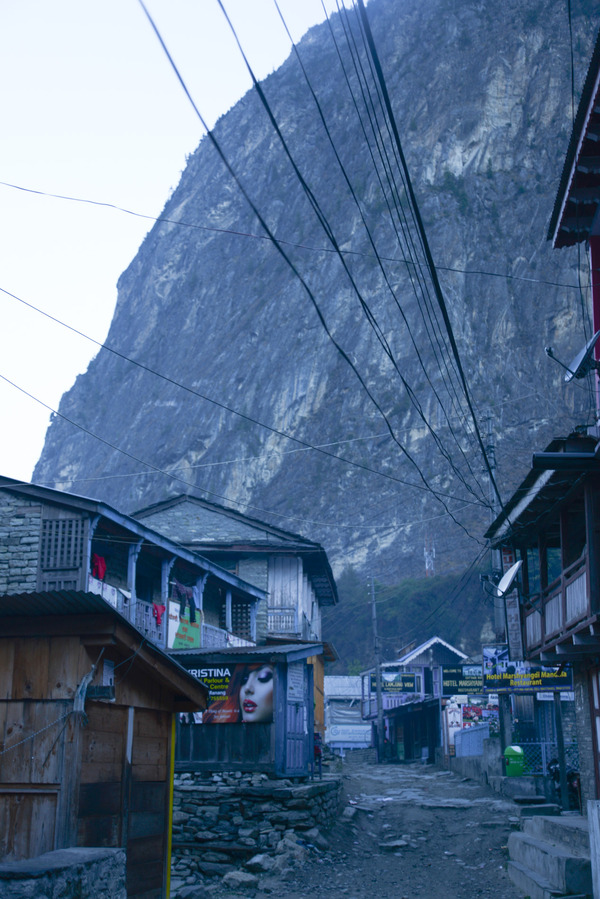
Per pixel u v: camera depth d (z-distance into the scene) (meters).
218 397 192.12
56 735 7.75
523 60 173.88
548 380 131.25
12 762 7.77
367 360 160.25
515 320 141.50
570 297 138.38
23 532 17.61
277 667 15.59
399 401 146.25
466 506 114.31
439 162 167.75
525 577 16.38
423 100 182.25
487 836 15.73
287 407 170.62
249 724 15.35
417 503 126.25
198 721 15.57
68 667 7.92
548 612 14.48
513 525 15.41
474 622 79.38
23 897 5.22
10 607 7.91
